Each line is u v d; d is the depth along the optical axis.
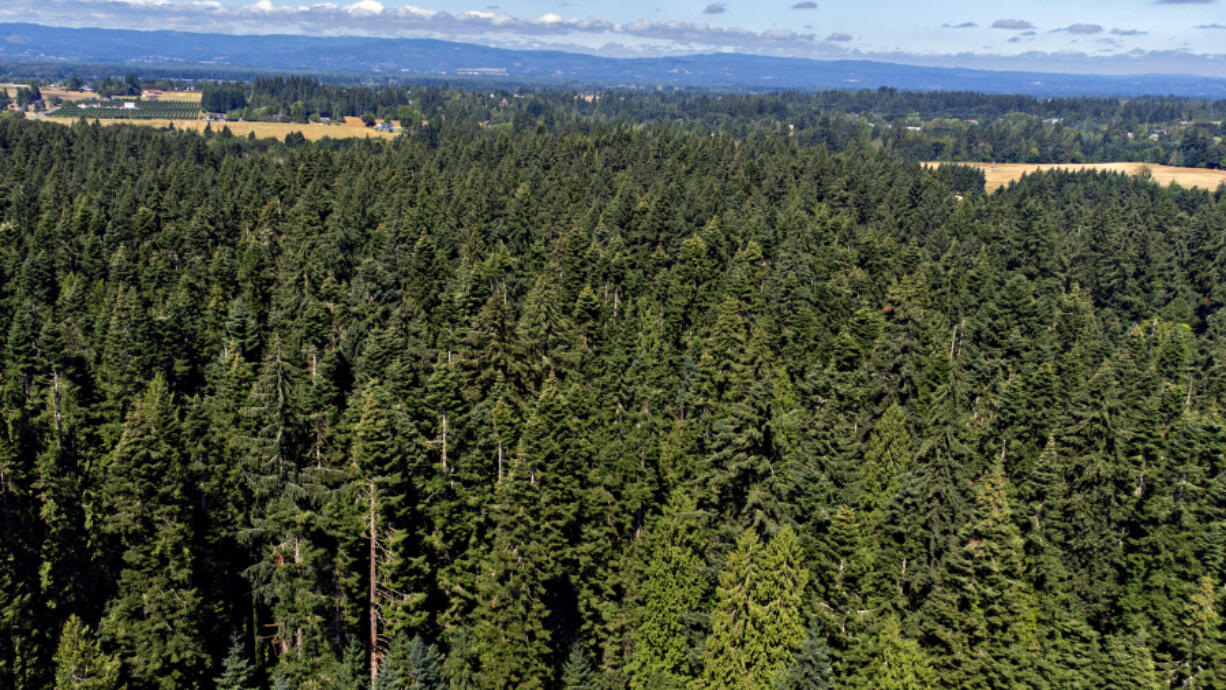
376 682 49.34
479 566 55.34
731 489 57.38
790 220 135.38
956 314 107.50
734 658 50.66
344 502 50.50
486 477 58.28
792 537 51.38
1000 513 52.78
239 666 49.75
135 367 77.38
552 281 107.38
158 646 48.81
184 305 90.25
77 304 94.56
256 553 55.81
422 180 153.62
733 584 51.75
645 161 184.00
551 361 81.31
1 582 46.62
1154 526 61.47
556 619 57.91
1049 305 117.69
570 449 56.31
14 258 107.88
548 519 53.25
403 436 56.00
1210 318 122.38
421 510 55.22
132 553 49.03
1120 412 71.19
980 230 144.75
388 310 89.62
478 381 71.62
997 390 81.00
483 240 121.75
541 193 154.25
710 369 74.44
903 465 62.28
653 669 56.62
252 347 78.75
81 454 60.41
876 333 92.50
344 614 51.69
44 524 53.12
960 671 52.28
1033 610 55.16
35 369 75.81
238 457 56.94
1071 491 62.94
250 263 102.81
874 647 52.28
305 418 53.78
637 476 62.16
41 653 48.34
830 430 63.00
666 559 56.75
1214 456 63.22
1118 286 129.62
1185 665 56.66
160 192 141.00
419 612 51.97
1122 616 60.25
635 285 110.75
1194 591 57.91
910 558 56.09
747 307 101.12
